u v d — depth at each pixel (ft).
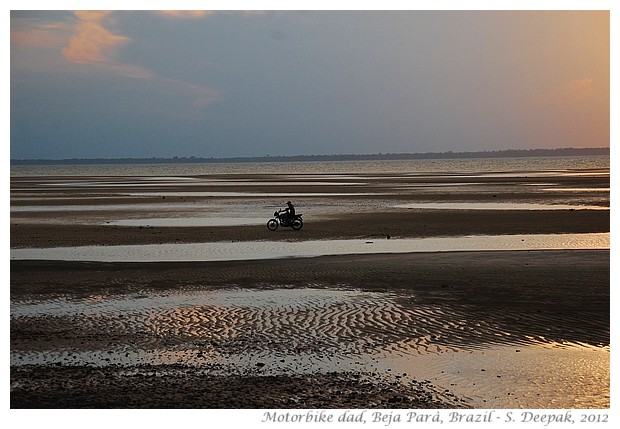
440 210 189.88
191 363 53.36
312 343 58.75
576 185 319.06
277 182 417.90
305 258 106.32
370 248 117.08
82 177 615.57
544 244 118.73
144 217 181.47
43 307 73.61
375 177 488.02
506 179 403.34
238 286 84.17
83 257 110.83
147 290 82.33
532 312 68.49
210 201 243.40
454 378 49.65
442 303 73.00
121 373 50.90
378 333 61.72
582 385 48.26
